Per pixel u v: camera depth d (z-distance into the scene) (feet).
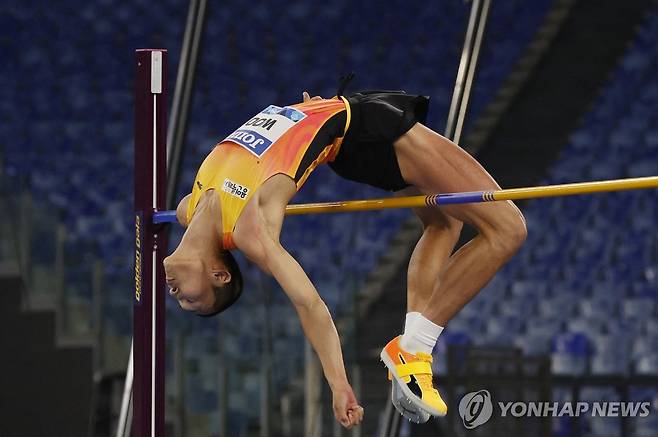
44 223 76.23
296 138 34.50
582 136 112.16
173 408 72.18
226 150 35.29
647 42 119.85
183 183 109.60
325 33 127.65
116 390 74.79
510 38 123.03
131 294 75.82
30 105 117.39
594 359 82.89
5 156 111.14
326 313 31.99
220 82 121.29
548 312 92.17
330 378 31.53
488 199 33.17
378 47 125.90
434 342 36.68
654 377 62.85
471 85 46.57
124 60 122.93
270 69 123.44
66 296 75.56
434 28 127.95
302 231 103.50
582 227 101.91
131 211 105.50
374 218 104.73
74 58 122.62
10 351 75.10
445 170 35.47
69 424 74.33
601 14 122.52
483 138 110.63
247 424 70.13
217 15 128.77
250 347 70.69
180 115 50.80
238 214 33.60
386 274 94.53
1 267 75.66
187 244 34.71
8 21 124.67
